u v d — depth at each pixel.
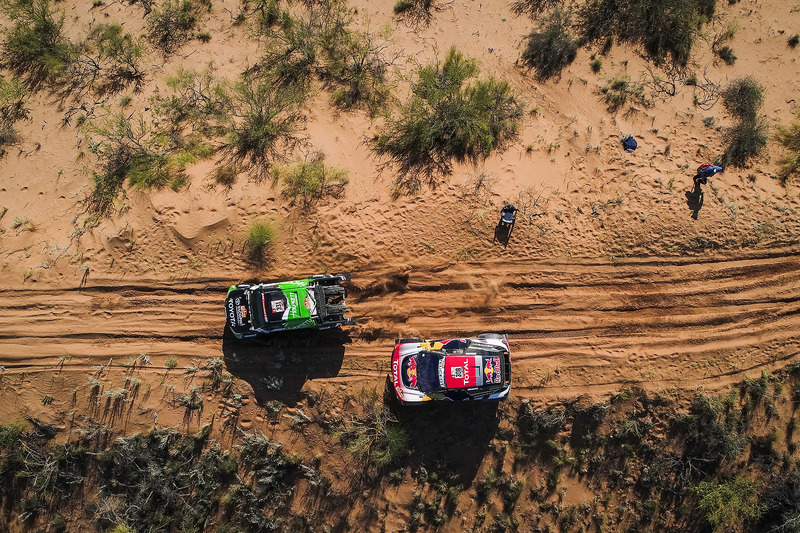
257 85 14.31
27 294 12.85
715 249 13.24
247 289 12.14
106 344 12.89
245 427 12.89
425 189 13.17
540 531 13.39
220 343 12.91
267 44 14.51
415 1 14.73
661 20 14.44
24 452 12.80
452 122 13.41
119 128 13.70
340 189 13.16
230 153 13.59
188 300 12.90
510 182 13.33
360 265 12.79
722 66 14.69
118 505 12.91
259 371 12.85
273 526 13.05
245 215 12.92
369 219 12.97
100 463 12.88
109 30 14.52
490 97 13.88
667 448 13.23
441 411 12.89
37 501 13.01
